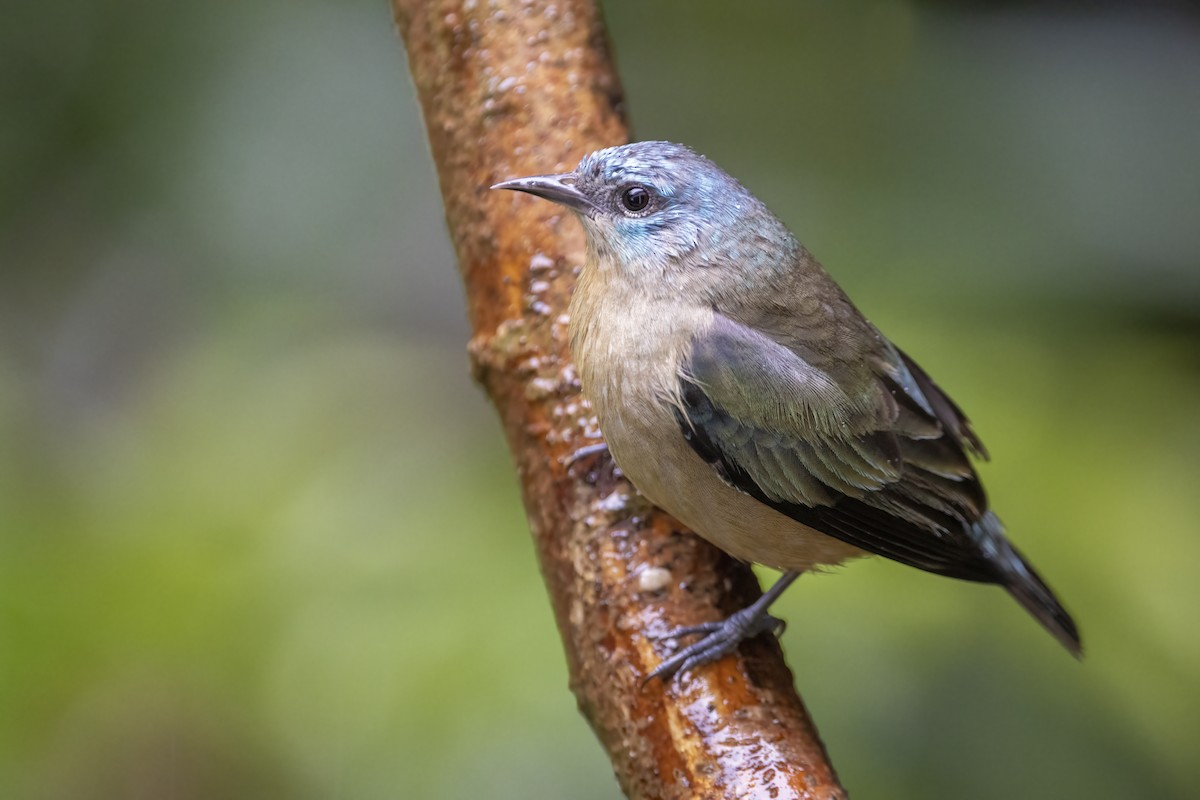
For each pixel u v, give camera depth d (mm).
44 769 10391
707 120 14852
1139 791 10727
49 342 15258
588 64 9906
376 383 13203
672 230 9031
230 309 13508
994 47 14891
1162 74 14555
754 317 9094
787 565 9383
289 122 14266
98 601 10812
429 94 9938
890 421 9281
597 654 8406
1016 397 12211
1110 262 13625
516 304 9312
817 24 15023
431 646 10688
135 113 14070
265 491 11602
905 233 13852
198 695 10648
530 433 9086
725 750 7758
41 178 14133
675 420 8672
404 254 14953
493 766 10297
